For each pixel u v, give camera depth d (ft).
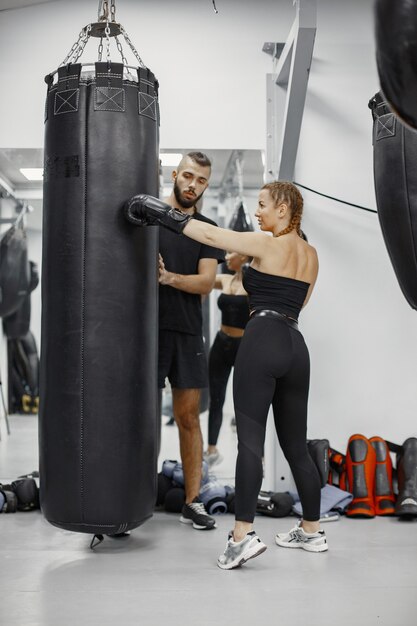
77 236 9.95
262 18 16.01
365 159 15.83
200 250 13.85
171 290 13.58
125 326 10.01
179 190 13.65
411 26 5.07
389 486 14.48
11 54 15.83
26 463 18.34
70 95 10.06
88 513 9.89
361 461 14.48
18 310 22.04
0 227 20.59
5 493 14.06
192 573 10.10
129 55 15.89
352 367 15.64
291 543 11.63
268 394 10.67
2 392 21.49
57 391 9.98
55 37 15.87
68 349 9.91
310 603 8.82
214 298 18.33
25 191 19.56
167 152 16.05
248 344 10.76
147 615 8.38
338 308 15.70
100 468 9.85
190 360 13.56
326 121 15.85
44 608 8.60
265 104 15.93
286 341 10.76
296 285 10.95
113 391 9.91
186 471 13.47
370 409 15.58
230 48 15.97
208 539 12.10
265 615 8.39
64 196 10.04
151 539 12.09
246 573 10.11
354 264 15.71
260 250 10.74
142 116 10.25
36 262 21.77
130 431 10.05
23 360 22.29
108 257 9.93
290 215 11.24
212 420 17.26
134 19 15.92
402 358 15.64
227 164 17.16
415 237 10.14
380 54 5.30
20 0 15.58
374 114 10.64
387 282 15.70
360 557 10.98
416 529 12.99
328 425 15.56
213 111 15.92
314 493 11.30
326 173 15.80
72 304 9.93
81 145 10.00
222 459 17.30
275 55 15.81
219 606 8.71
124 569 10.28
